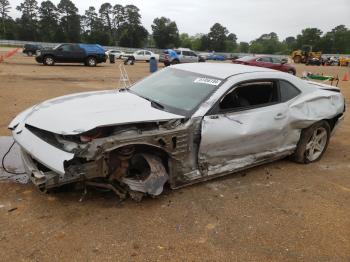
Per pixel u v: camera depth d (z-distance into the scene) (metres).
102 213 3.81
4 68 20.50
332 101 5.85
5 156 5.09
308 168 5.64
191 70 5.14
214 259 3.24
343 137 7.68
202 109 4.27
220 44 128.62
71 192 4.20
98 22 118.44
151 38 121.88
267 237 3.63
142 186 3.90
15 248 3.18
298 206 4.34
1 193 4.09
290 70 27.94
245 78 4.73
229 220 3.88
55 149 3.57
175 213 3.93
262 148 5.02
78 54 26.23
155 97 4.68
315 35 126.75
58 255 3.13
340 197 4.68
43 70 20.75
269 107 4.93
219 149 4.48
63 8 108.31
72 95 4.76
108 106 4.12
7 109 8.45
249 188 4.71
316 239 3.67
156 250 3.29
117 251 3.23
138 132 3.79
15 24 107.19
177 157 4.10
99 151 3.53
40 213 3.74
